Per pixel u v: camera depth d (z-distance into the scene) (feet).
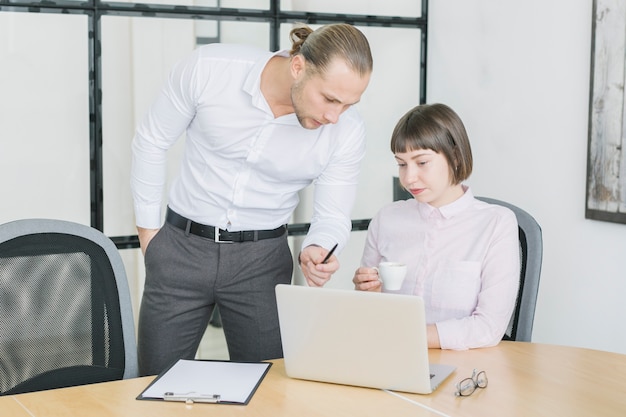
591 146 9.82
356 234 12.33
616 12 9.41
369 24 12.09
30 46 10.05
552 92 10.44
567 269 10.41
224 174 7.45
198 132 7.46
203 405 5.27
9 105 10.03
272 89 7.07
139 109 10.73
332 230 7.52
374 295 5.35
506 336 7.45
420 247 7.48
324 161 7.48
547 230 10.66
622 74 9.38
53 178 10.34
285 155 7.34
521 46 10.85
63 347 6.39
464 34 11.77
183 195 7.69
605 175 9.66
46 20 10.10
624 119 9.39
